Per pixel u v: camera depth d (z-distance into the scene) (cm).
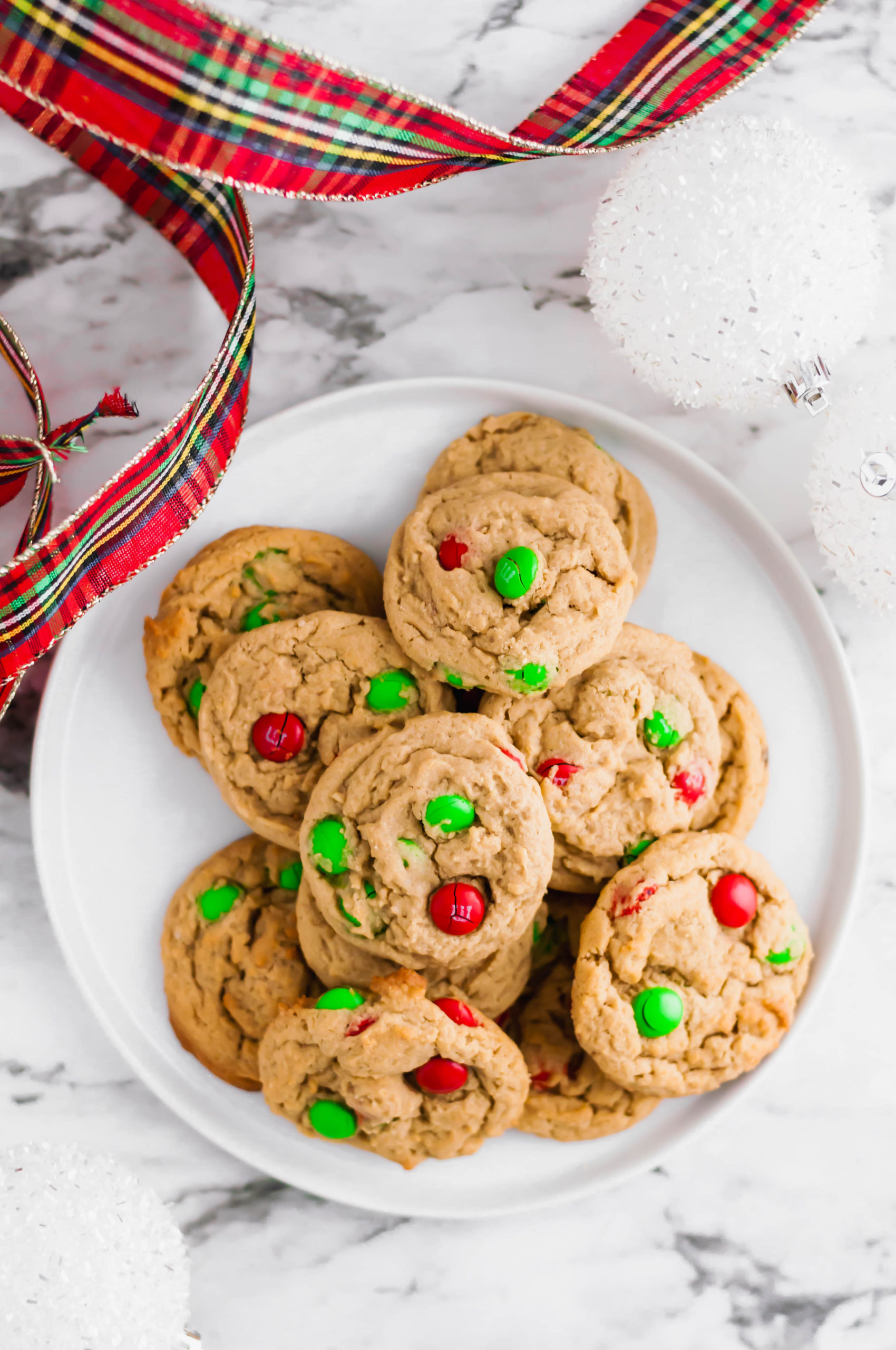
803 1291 71
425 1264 71
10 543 70
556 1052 67
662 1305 71
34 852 68
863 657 71
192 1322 70
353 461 68
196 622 67
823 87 69
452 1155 66
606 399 70
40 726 67
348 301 69
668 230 62
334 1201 68
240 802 66
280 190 63
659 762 66
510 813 64
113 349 69
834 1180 71
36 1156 65
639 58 66
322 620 66
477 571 65
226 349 64
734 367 63
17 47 60
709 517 69
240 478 68
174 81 61
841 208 63
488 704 66
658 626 69
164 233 67
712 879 66
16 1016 70
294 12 68
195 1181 70
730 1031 66
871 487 64
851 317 64
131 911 68
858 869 68
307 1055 65
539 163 69
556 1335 71
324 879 65
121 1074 70
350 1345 70
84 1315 63
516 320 69
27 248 69
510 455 67
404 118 63
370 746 65
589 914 67
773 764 69
